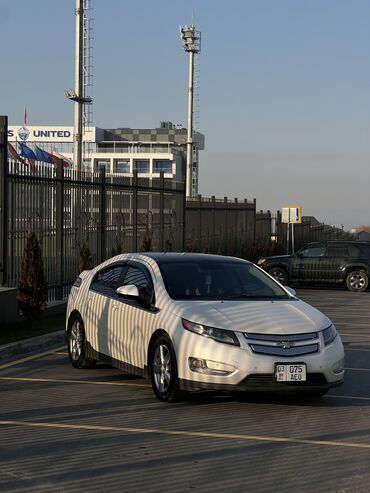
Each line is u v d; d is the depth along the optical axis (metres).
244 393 9.62
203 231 32.44
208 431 7.68
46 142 78.56
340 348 8.98
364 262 29.31
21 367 11.25
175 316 8.91
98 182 19.47
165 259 10.23
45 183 16.58
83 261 17.92
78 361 11.12
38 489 5.79
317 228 58.31
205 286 9.75
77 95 28.86
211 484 6.00
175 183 27.22
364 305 22.95
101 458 6.65
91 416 8.24
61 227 17.23
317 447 7.14
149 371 9.27
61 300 17.34
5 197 14.65
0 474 6.15
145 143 94.38
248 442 7.28
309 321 8.96
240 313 8.90
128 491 5.79
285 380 8.39
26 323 14.98
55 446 7.01
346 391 9.98
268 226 45.75
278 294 10.12
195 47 41.25
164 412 8.50
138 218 23.47
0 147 14.52
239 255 38.00
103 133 94.00
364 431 7.79
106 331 10.34
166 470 6.34
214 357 8.38
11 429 7.64
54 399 9.09
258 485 6.00
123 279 10.45
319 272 29.88
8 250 15.12
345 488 5.96
